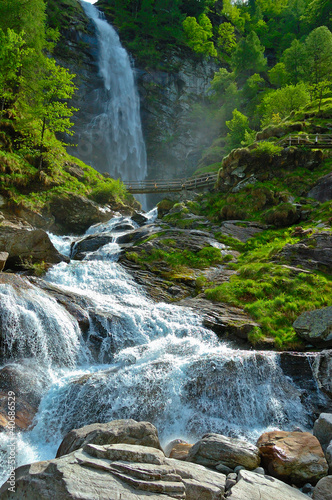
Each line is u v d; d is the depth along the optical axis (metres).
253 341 13.58
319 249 17.75
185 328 14.62
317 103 46.56
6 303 12.49
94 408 10.23
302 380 11.24
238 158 30.05
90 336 13.91
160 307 16.06
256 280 17.38
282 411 10.73
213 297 16.80
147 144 73.19
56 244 27.48
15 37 34.09
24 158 34.38
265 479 6.44
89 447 6.17
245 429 10.05
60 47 64.69
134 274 19.41
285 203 24.19
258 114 63.31
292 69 65.19
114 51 72.50
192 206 29.23
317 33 55.41
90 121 64.75
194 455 7.39
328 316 12.76
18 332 12.24
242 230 24.00
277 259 18.75
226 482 6.30
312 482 6.98
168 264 20.28
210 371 11.16
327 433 8.17
